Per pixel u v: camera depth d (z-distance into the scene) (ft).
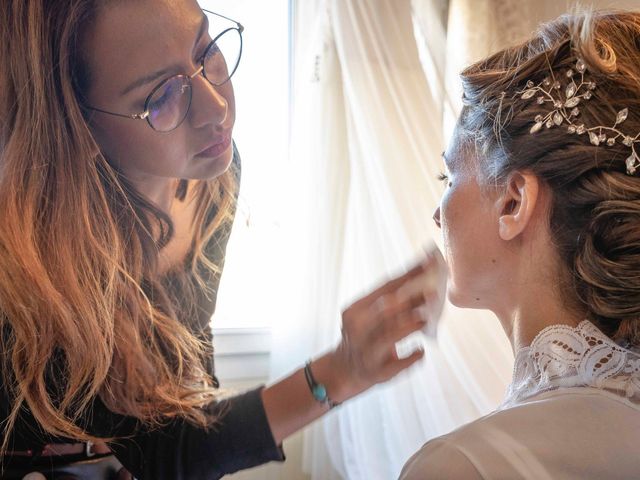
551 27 2.35
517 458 1.80
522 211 2.15
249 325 6.06
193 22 2.70
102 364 2.84
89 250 2.84
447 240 2.46
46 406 2.81
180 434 2.99
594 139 2.03
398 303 2.76
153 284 3.30
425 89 4.99
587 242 2.03
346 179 5.29
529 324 2.18
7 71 2.64
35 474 3.04
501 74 2.33
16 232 2.66
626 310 1.97
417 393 4.85
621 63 2.09
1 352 2.84
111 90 2.66
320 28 5.24
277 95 6.04
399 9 5.02
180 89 2.68
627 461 1.81
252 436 2.93
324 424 5.35
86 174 2.77
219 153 2.94
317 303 5.26
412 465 1.89
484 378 4.60
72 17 2.55
